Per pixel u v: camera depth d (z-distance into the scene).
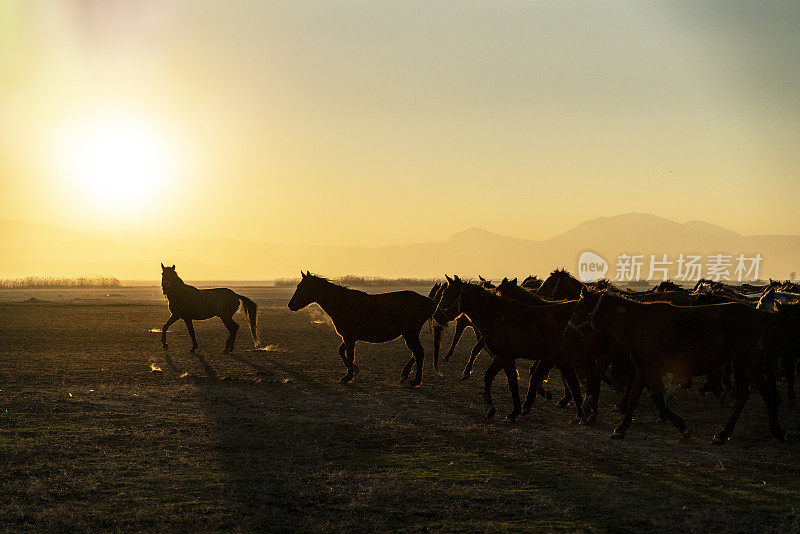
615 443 11.86
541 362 14.11
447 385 18.30
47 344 27.28
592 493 8.95
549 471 10.02
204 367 21.14
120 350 25.45
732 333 11.64
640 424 13.52
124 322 38.22
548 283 16.28
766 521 7.96
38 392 16.34
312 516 8.04
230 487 9.09
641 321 12.05
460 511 8.20
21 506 8.26
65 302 58.94
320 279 18.39
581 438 12.23
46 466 10.02
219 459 10.52
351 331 18.31
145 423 13.04
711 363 11.84
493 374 14.26
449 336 33.62
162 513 8.06
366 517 7.98
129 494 8.77
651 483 9.48
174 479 9.44
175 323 38.34
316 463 10.34
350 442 11.76
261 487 9.12
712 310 11.86
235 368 21.02
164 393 16.48
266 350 26.00
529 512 8.21
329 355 24.67
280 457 10.68
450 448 11.32
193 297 25.14
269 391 16.98
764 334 11.86
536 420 13.81
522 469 10.10
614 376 16.09
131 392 16.55
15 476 9.52
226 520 7.85
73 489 8.93
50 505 8.31
